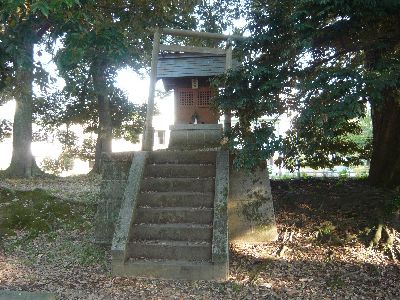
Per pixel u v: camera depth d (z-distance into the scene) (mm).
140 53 10734
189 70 8078
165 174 6496
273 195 8289
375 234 6223
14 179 13625
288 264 5758
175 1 8898
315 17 5047
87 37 5578
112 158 6727
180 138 8266
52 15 5344
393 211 6602
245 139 6016
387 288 4941
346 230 6562
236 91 5891
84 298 4668
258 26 5859
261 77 5699
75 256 6203
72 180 14172
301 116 5145
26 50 5688
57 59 5852
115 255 5277
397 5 4773
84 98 18516
